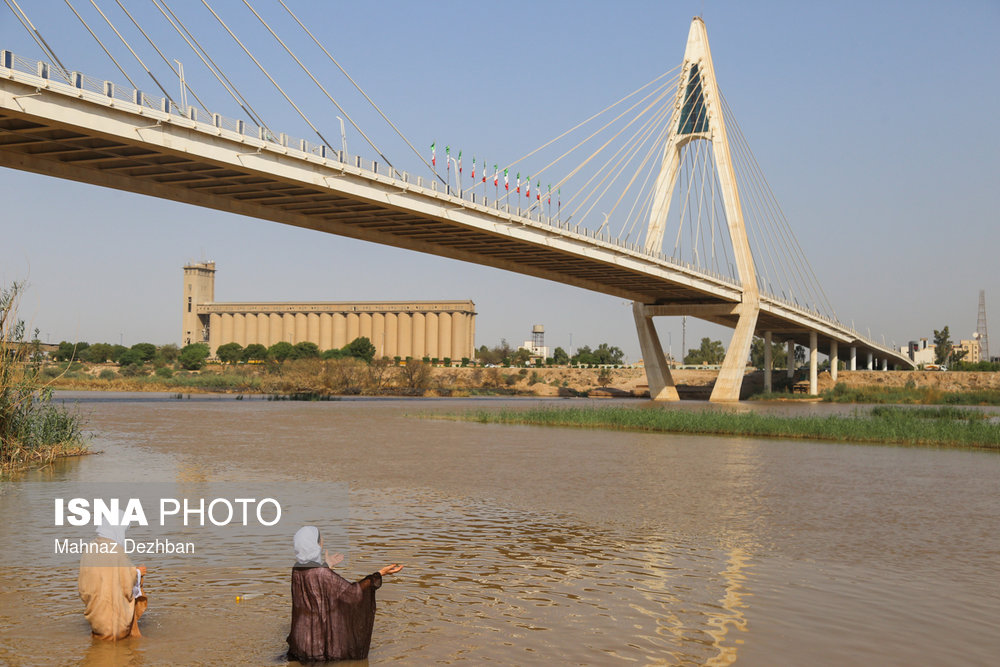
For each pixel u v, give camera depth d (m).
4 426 25.19
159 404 70.94
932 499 21.92
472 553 13.98
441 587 11.77
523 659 8.88
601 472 26.36
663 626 10.07
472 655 8.99
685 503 20.20
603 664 8.76
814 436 43.53
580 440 39.28
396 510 18.20
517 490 21.78
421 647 9.23
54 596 10.88
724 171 102.38
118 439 34.94
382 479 23.42
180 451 30.03
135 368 136.25
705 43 103.19
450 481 23.30
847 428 42.75
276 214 58.47
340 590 8.80
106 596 9.25
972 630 10.11
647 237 100.44
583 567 13.08
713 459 31.55
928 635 9.88
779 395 122.38
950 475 27.59
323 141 54.56
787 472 27.67
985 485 25.02
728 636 9.72
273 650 9.06
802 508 19.84
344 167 52.84
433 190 60.97
